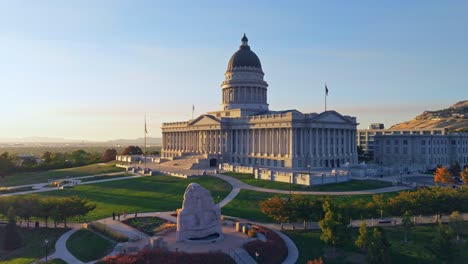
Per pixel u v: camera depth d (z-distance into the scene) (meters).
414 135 189.50
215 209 68.38
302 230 75.00
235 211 89.31
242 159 179.50
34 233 77.19
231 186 115.06
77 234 74.31
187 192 66.38
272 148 164.50
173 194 110.38
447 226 76.00
